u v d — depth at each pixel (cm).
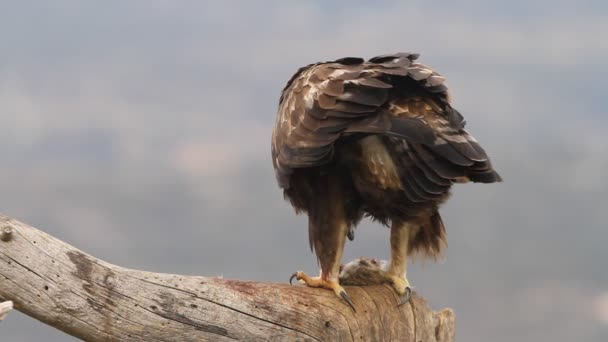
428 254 1188
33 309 858
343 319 1055
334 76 1023
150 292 917
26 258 852
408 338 1120
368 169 1043
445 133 980
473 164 986
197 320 938
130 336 903
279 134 1077
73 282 871
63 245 877
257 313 982
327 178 1086
